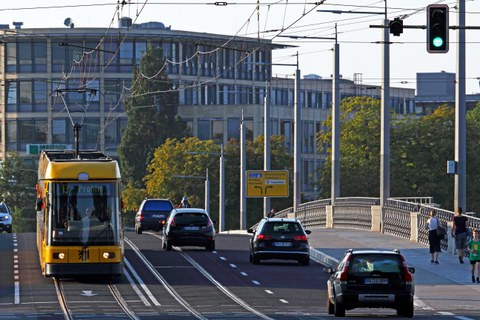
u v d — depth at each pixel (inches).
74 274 2874.0
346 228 5447.8
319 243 4404.5
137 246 4350.4
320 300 2701.8
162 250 4143.7
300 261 3599.9
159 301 2642.7
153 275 3248.0
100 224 2901.1
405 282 2261.3
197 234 4060.0
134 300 2662.4
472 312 2460.6
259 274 3309.5
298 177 6077.8
